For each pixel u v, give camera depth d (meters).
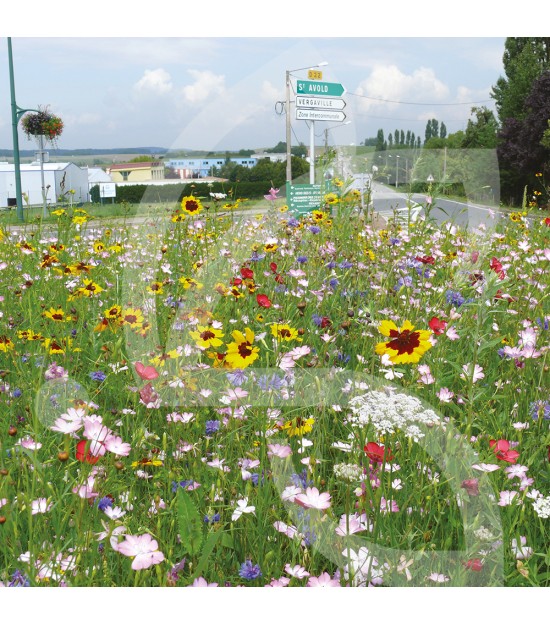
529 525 1.92
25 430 2.22
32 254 5.14
